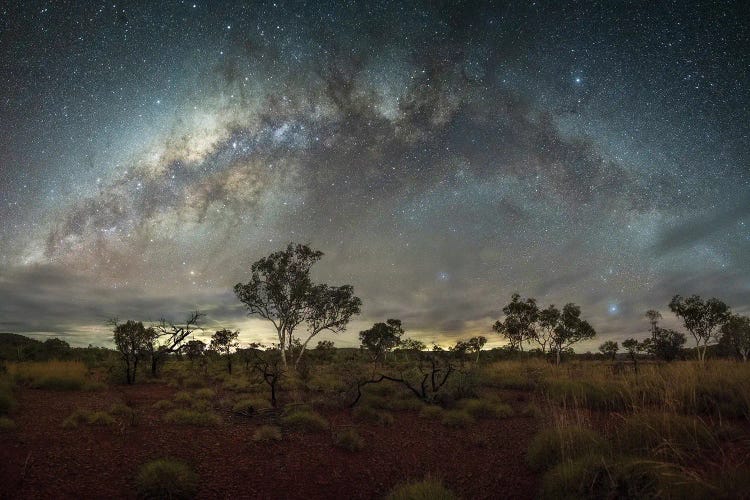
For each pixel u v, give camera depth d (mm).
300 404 13500
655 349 40719
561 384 16516
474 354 46156
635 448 7242
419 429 11344
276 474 7828
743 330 33969
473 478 7609
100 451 8531
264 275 38688
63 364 22609
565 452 7457
